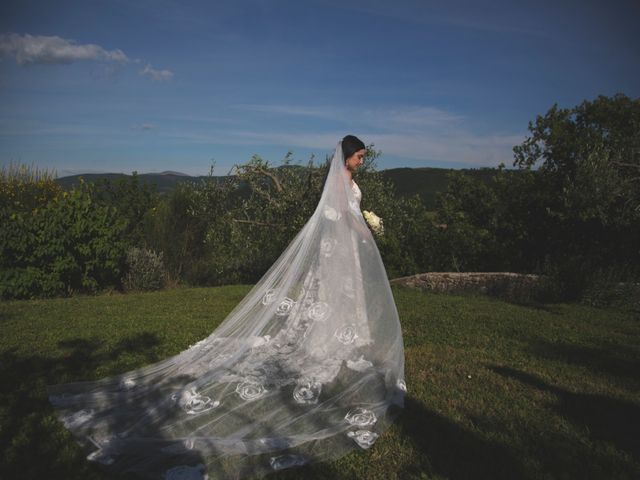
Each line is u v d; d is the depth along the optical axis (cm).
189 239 1207
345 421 313
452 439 307
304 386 341
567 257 938
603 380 418
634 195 889
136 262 1028
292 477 263
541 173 1051
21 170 1426
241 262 1098
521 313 717
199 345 408
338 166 425
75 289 962
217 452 279
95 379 415
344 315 383
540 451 293
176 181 1258
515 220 1110
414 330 595
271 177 1032
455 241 1098
